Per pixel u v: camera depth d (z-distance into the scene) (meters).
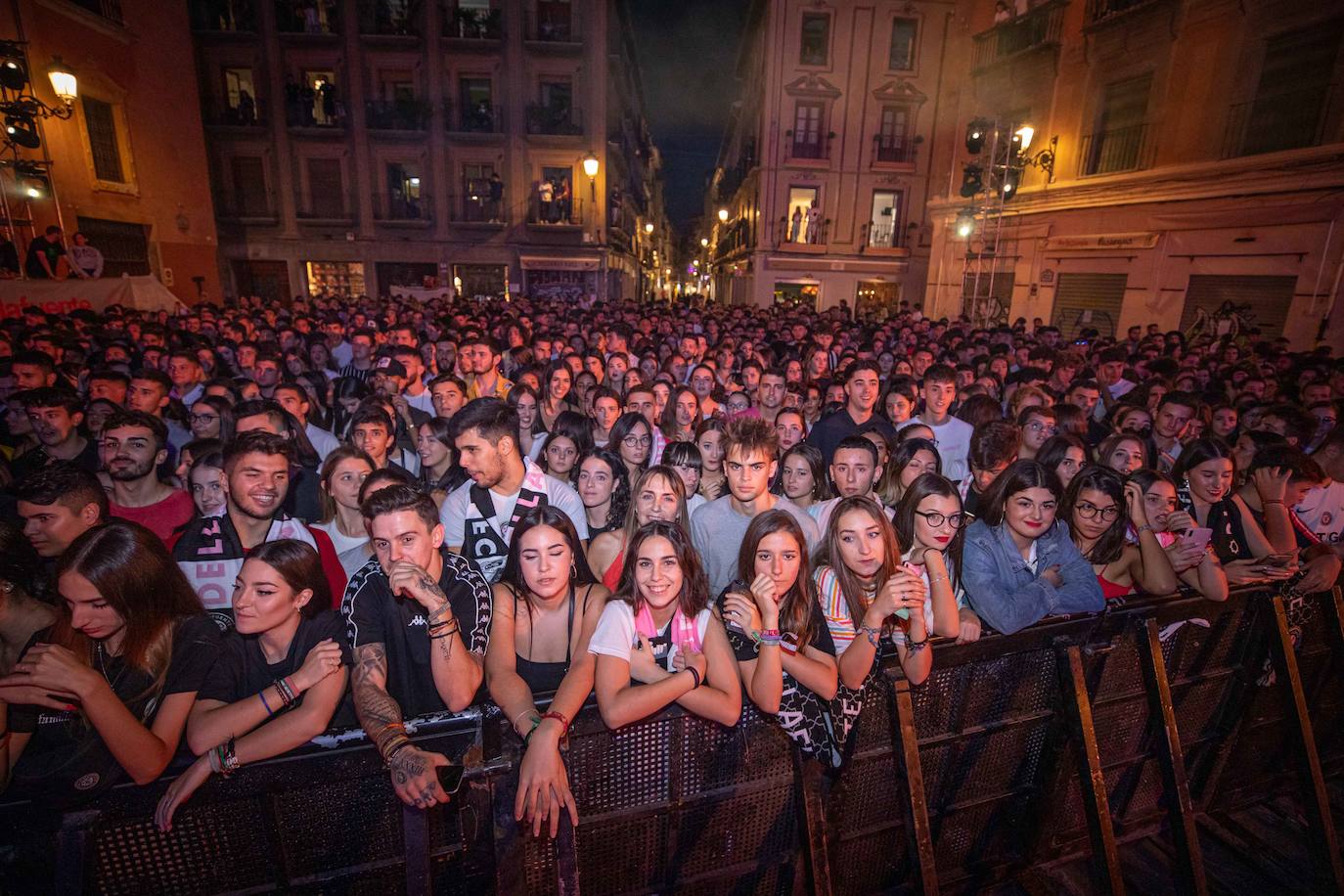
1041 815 2.83
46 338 6.86
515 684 2.27
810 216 26.50
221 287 24.52
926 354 8.16
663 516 3.19
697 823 2.38
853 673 2.33
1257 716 3.19
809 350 10.58
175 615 2.06
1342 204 11.84
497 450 3.21
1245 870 3.05
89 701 1.74
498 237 25.58
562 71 24.69
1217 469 3.35
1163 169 15.05
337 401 6.30
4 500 3.11
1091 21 17.33
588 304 25.22
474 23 24.06
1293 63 12.69
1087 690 2.75
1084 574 2.80
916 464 3.75
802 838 2.43
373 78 24.08
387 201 24.92
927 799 2.70
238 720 1.94
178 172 20.53
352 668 2.23
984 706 2.67
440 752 2.00
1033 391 5.65
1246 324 13.59
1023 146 17.33
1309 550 3.25
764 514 2.40
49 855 1.83
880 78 25.28
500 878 2.02
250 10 23.02
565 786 1.99
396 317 14.62
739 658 2.33
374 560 2.46
